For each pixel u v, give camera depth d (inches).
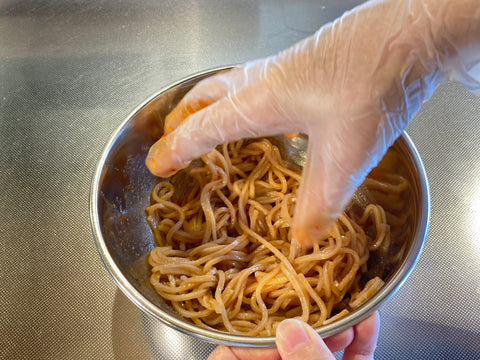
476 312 10.0
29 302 10.2
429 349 9.6
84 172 12.3
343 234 10.5
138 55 14.8
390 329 9.9
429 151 12.5
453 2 6.0
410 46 6.4
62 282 10.5
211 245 10.7
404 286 10.4
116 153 9.5
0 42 15.2
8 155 12.7
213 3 16.1
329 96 7.1
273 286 10.0
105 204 9.1
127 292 7.7
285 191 11.6
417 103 7.0
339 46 6.9
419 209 8.4
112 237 9.1
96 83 14.1
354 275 9.9
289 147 11.9
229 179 11.7
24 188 12.0
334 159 7.3
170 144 9.1
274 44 14.9
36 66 14.6
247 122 8.0
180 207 11.3
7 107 13.7
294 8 15.9
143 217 10.7
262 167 11.9
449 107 13.4
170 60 14.6
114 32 15.4
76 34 15.4
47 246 11.0
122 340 9.7
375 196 10.4
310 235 8.1
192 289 10.0
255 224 11.3
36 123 13.3
